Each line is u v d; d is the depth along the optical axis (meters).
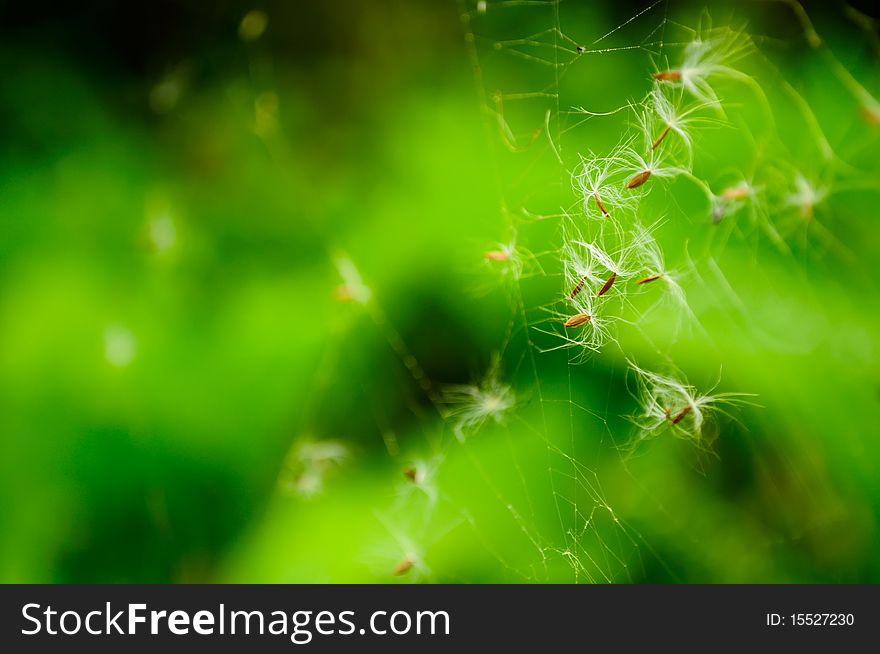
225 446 0.34
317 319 0.35
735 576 0.32
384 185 0.35
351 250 0.35
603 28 0.33
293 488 0.34
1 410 0.34
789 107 0.32
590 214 0.29
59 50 0.36
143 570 0.34
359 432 0.34
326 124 0.36
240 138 0.36
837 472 0.32
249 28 0.37
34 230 0.35
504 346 0.34
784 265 0.32
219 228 0.35
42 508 0.34
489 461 0.33
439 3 0.35
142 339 0.35
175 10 0.36
